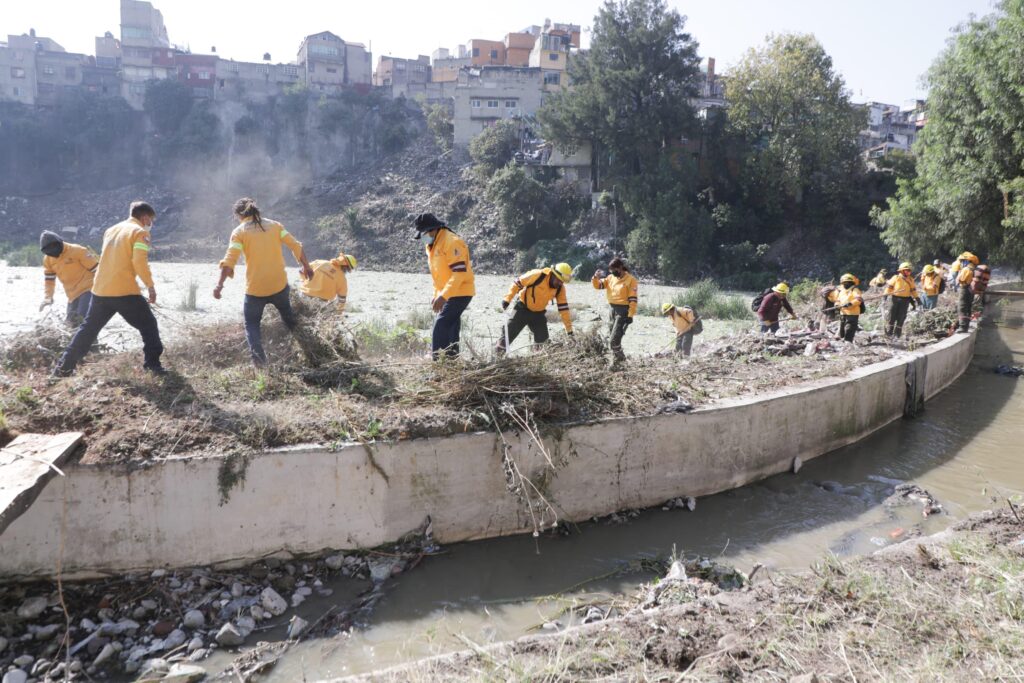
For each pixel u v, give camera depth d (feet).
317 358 22.30
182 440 16.69
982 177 67.51
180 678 13.34
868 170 155.33
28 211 218.18
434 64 264.72
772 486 25.29
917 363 35.01
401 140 225.35
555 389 21.07
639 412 22.15
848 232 144.25
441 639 15.24
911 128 231.71
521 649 12.14
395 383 20.81
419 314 62.44
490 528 19.89
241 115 244.83
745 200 151.43
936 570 14.89
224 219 208.33
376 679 11.41
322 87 259.80
